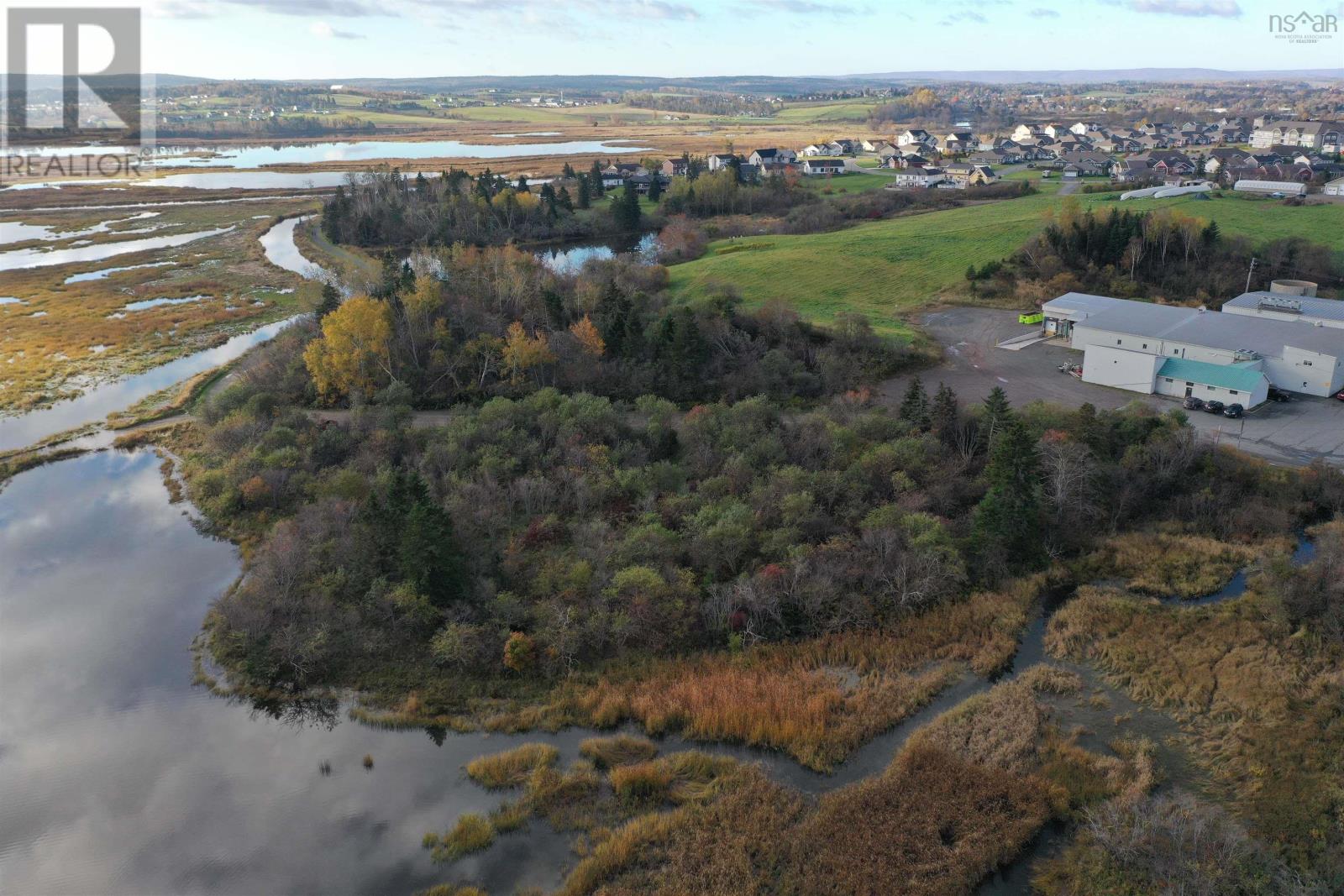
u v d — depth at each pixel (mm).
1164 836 36531
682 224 156250
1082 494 61812
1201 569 55938
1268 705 43781
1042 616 53281
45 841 38438
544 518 62406
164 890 35969
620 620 50406
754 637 50719
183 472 72938
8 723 45531
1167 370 79500
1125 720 44062
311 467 69938
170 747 43906
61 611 55094
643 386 84125
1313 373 77875
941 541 55844
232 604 52688
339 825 39094
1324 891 33500
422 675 48719
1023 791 39625
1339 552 52125
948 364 89938
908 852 36969
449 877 36406
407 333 87500
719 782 40812
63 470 74375
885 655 49219
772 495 61125
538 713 45625
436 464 68688
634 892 35219
